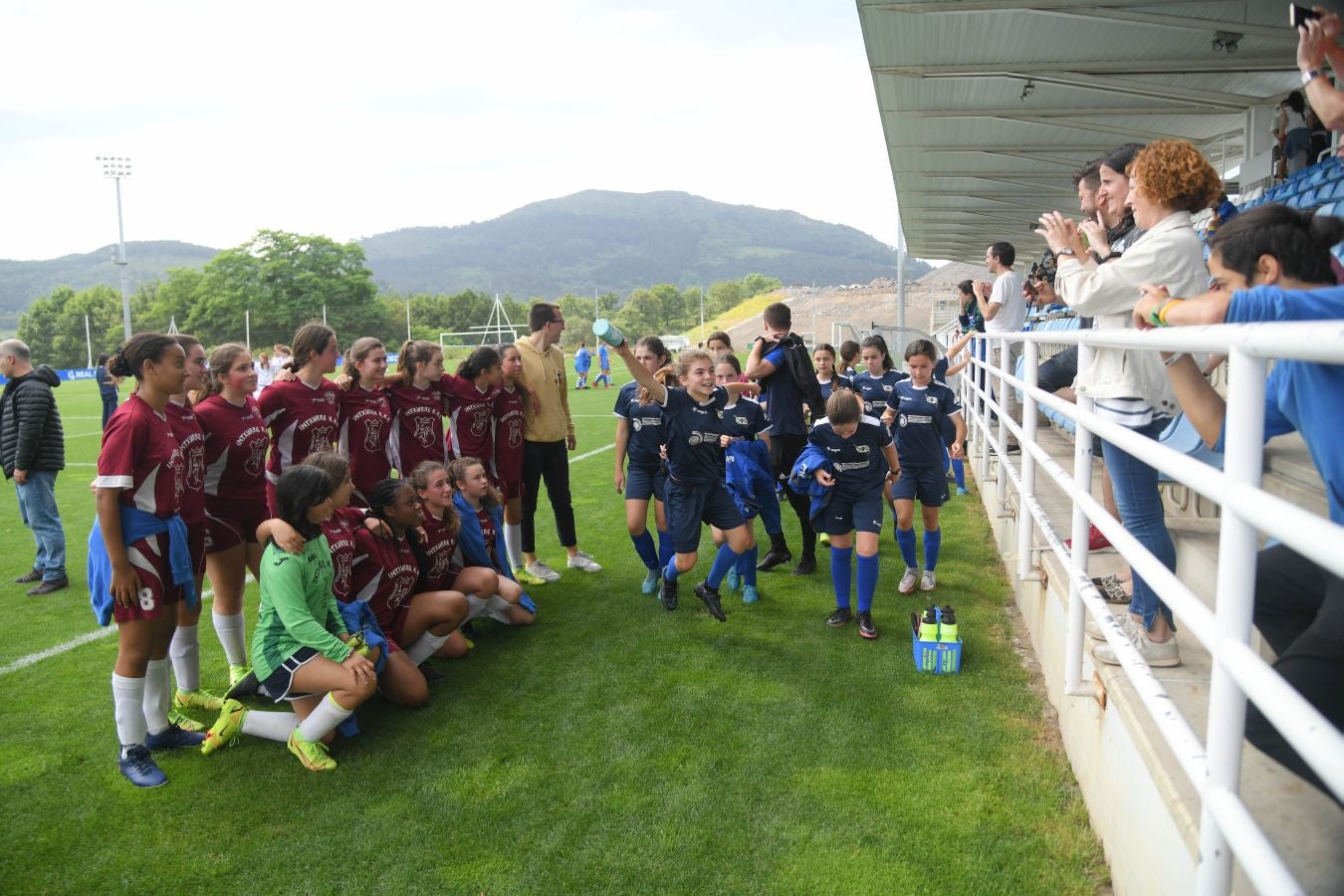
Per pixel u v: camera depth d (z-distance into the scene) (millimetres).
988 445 7602
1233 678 1410
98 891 2801
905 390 5406
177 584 3609
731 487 5340
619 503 8844
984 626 4875
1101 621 2316
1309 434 1694
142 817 3221
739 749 3553
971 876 2672
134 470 3426
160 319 87062
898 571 6020
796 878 2713
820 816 3043
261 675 3656
